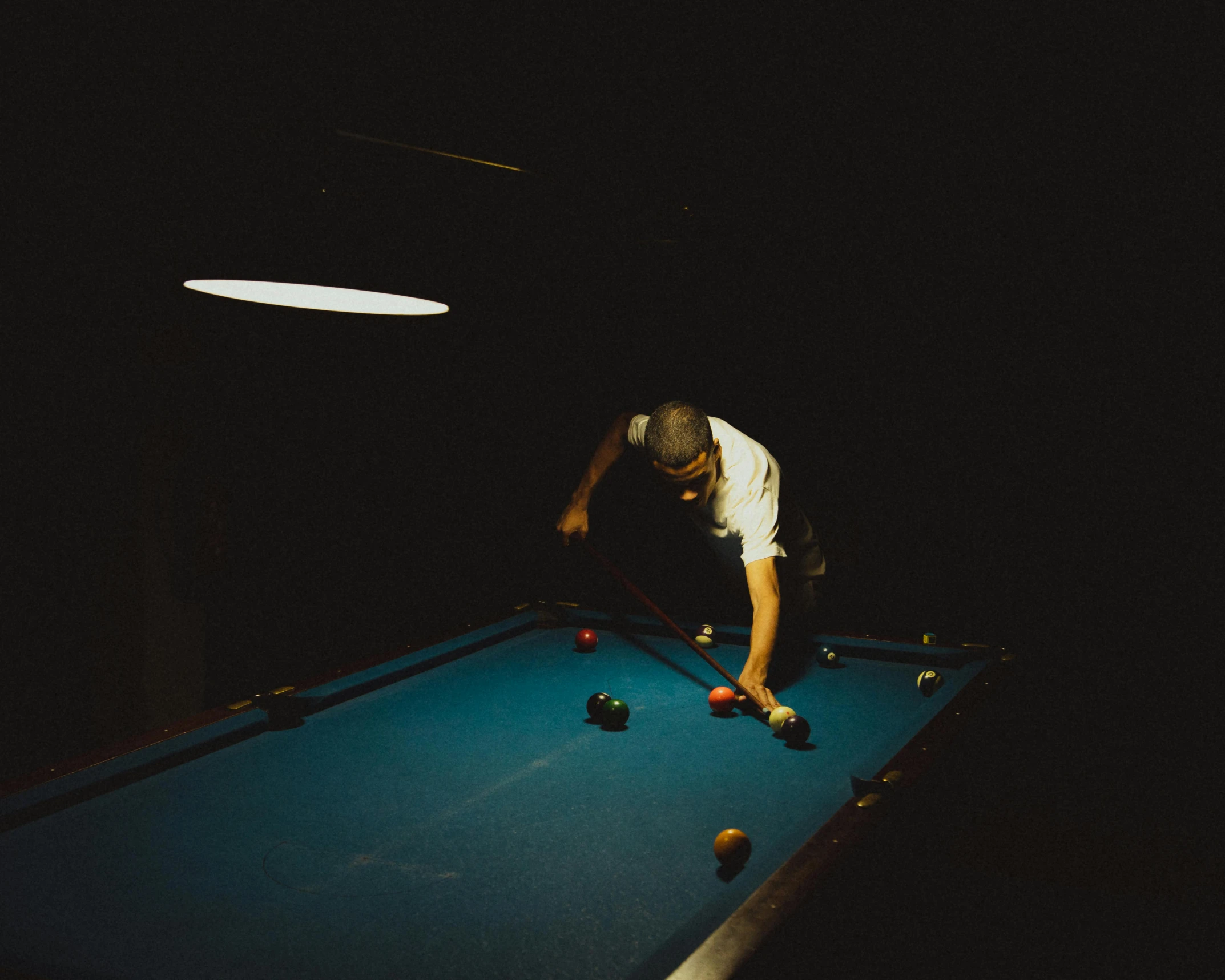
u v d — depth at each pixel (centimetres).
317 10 312
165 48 284
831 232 480
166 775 196
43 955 127
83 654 330
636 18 383
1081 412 459
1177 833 374
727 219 477
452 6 349
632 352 521
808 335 496
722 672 253
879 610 493
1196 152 418
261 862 157
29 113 291
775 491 277
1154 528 450
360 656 457
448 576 506
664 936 133
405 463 482
